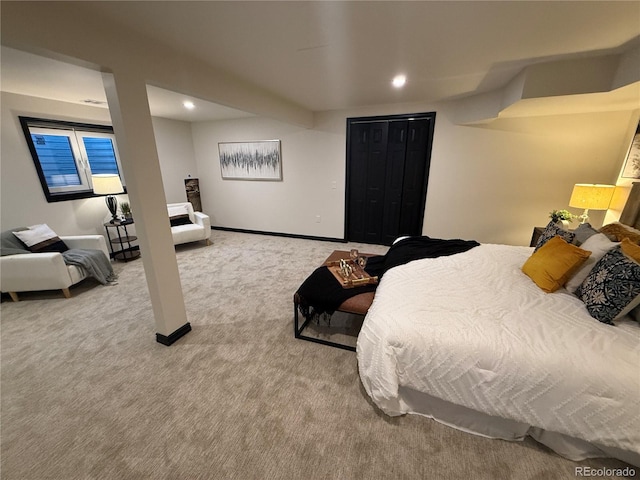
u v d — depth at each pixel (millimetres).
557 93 2180
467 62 2125
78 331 2332
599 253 1707
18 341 2203
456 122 3598
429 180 3955
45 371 1884
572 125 3168
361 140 4195
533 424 1260
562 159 3311
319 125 4359
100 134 3834
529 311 1535
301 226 5043
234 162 5180
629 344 1257
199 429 1463
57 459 1328
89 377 1826
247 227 5531
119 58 1559
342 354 2023
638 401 1110
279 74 2434
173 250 2068
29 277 2770
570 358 1214
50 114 3287
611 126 3027
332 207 4699
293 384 1751
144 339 2217
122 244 3934
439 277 1983
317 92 3078
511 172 3562
